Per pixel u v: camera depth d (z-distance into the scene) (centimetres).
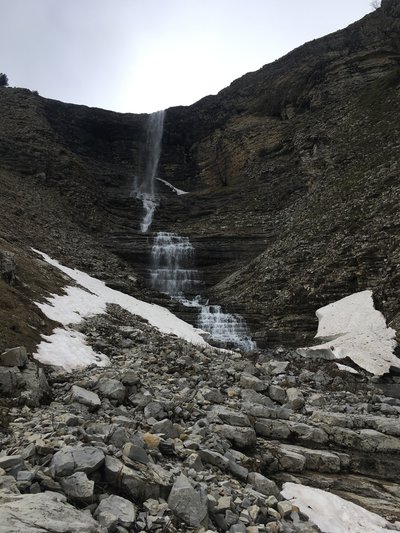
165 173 7994
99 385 1154
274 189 5541
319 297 3084
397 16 6494
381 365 2092
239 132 7262
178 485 686
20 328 1453
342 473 1082
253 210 5328
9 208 4012
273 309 3269
